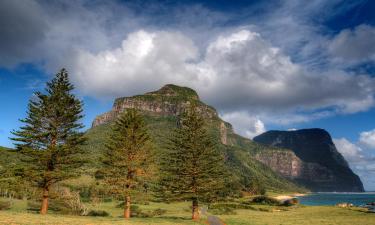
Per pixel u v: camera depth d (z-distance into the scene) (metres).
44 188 49.12
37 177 47.50
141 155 52.62
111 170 51.81
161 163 56.16
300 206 107.19
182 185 55.66
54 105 50.31
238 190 163.00
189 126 58.47
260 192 197.75
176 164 57.12
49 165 49.66
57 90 51.38
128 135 53.22
